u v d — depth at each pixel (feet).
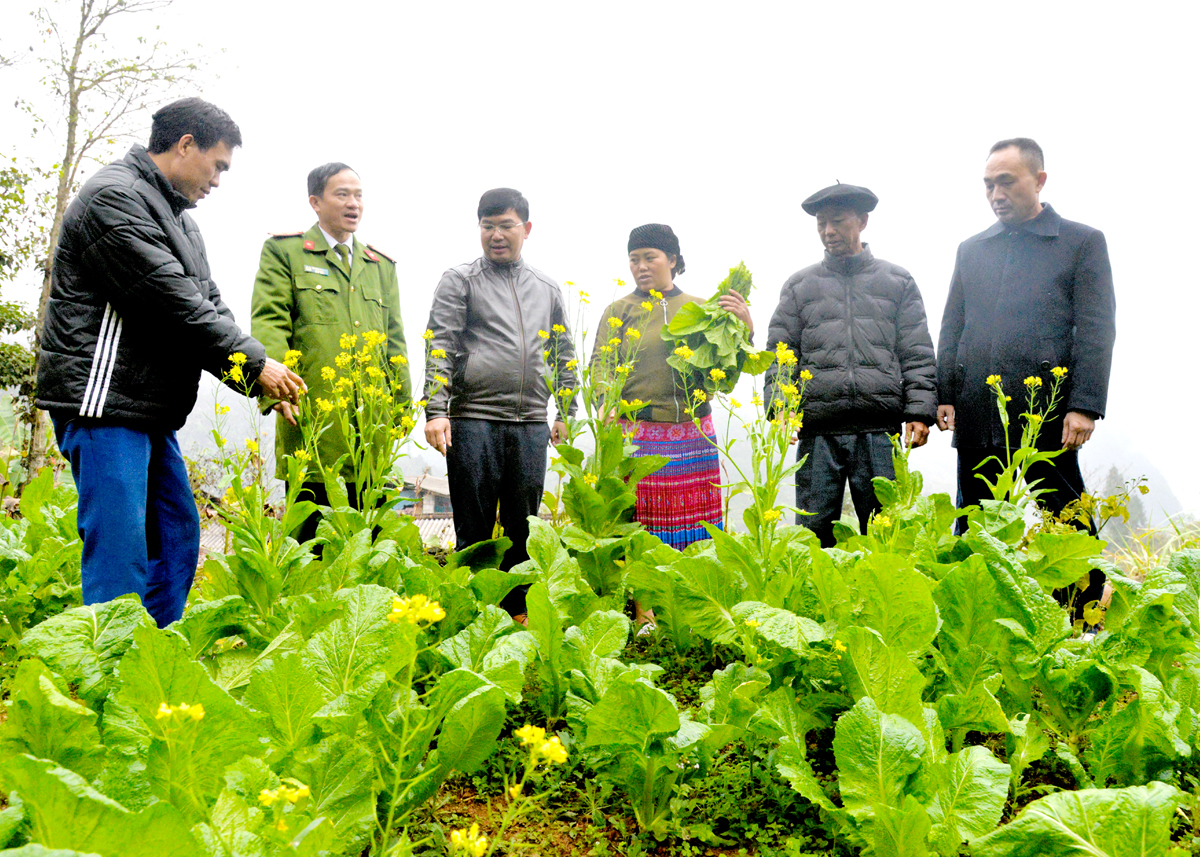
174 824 3.25
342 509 9.23
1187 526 15.48
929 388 12.20
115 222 7.95
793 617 6.57
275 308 10.75
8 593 9.61
